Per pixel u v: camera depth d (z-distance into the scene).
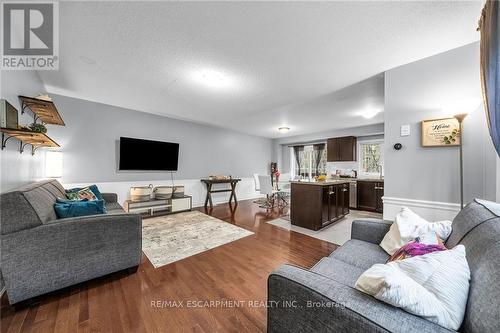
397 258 1.07
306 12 1.42
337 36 1.68
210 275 1.89
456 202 1.81
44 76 2.47
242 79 2.49
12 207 1.34
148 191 3.93
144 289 1.66
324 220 3.29
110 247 1.72
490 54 1.23
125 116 3.99
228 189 5.65
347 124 5.05
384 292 0.65
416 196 2.01
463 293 0.66
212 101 3.37
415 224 1.37
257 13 1.44
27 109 2.11
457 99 1.80
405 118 2.08
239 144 6.26
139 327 1.27
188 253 2.36
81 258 1.58
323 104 3.46
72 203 1.81
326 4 1.35
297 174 7.20
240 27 1.59
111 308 1.43
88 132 3.57
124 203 3.90
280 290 0.84
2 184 1.58
